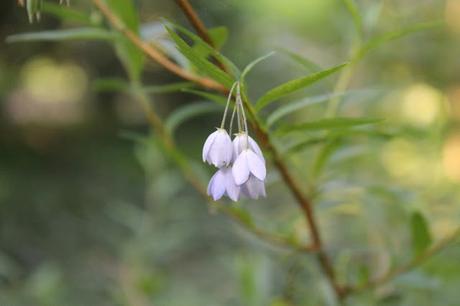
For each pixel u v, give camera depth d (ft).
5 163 5.29
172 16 4.99
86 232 4.11
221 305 2.17
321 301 1.60
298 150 1.35
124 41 1.42
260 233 1.43
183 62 1.42
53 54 6.22
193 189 4.11
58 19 5.15
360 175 1.81
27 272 3.60
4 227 3.98
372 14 1.63
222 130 1.23
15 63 5.87
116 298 2.12
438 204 1.75
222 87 1.31
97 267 3.47
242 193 1.25
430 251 1.44
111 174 5.41
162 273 2.31
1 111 5.90
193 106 1.52
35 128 6.18
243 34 4.90
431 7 2.64
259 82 5.08
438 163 1.69
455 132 2.54
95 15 1.45
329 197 1.60
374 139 1.52
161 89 1.38
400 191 1.49
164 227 2.86
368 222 1.67
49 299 2.20
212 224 3.39
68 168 5.48
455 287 1.62
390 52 2.54
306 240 1.58
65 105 6.75
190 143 6.10
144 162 2.16
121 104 7.12
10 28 5.41
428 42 2.67
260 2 4.94
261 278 1.61
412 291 1.60
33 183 4.92
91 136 6.44
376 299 1.58
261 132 1.29
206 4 2.24
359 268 1.47
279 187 2.67
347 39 1.68
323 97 1.31
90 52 6.52
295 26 4.48
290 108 1.30
